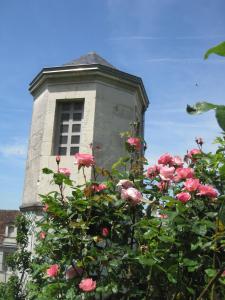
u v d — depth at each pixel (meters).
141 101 12.34
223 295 2.75
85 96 10.48
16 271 10.42
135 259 3.23
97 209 3.67
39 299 3.48
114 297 3.39
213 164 3.74
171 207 3.27
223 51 1.31
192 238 2.97
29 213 10.41
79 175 9.81
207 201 3.19
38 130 10.98
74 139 10.59
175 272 2.94
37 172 10.47
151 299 3.23
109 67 10.51
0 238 26.66
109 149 10.33
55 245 3.68
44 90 11.11
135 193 3.45
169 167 3.69
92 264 3.48
